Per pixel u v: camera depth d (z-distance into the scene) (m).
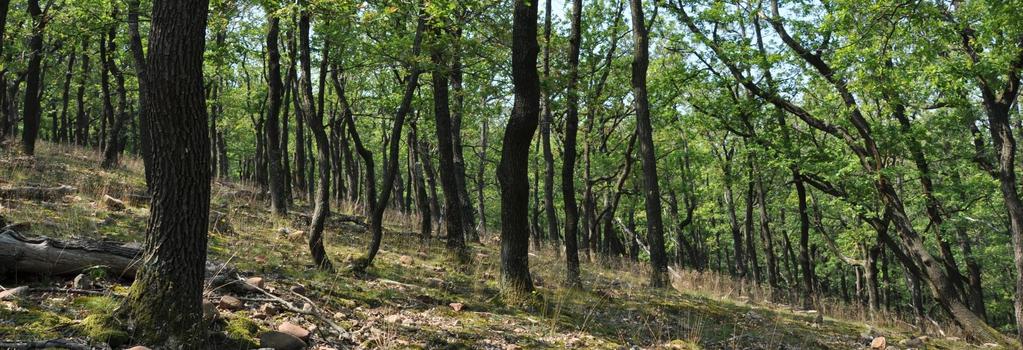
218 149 34.88
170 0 4.12
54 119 30.94
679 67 16.53
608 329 7.94
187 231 4.31
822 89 15.72
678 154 23.34
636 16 13.29
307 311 5.83
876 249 20.53
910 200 16.94
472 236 16.56
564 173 11.45
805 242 18.05
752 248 24.41
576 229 11.17
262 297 6.01
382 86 18.20
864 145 15.45
